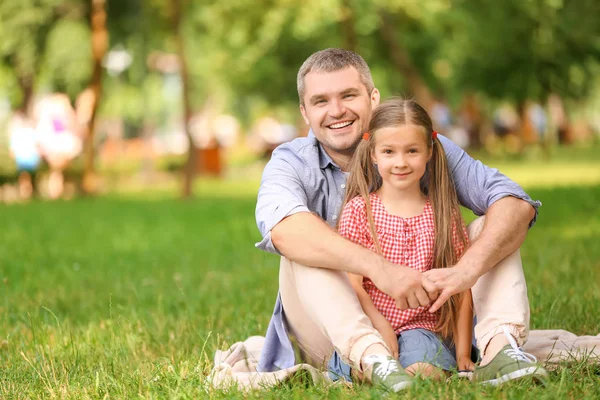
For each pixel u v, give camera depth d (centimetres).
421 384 455
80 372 580
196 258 1227
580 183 2270
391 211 525
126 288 968
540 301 732
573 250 1086
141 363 583
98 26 2775
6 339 702
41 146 2853
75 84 3256
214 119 5975
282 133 5406
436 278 484
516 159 3991
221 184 3584
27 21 2867
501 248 498
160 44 3766
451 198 524
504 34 3378
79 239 1521
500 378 462
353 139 544
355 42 2767
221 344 661
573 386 456
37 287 990
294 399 463
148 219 1853
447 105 4403
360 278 511
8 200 2748
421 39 3853
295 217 501
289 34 3634
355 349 482
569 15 3316
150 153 3972
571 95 3616
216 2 2662
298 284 500
